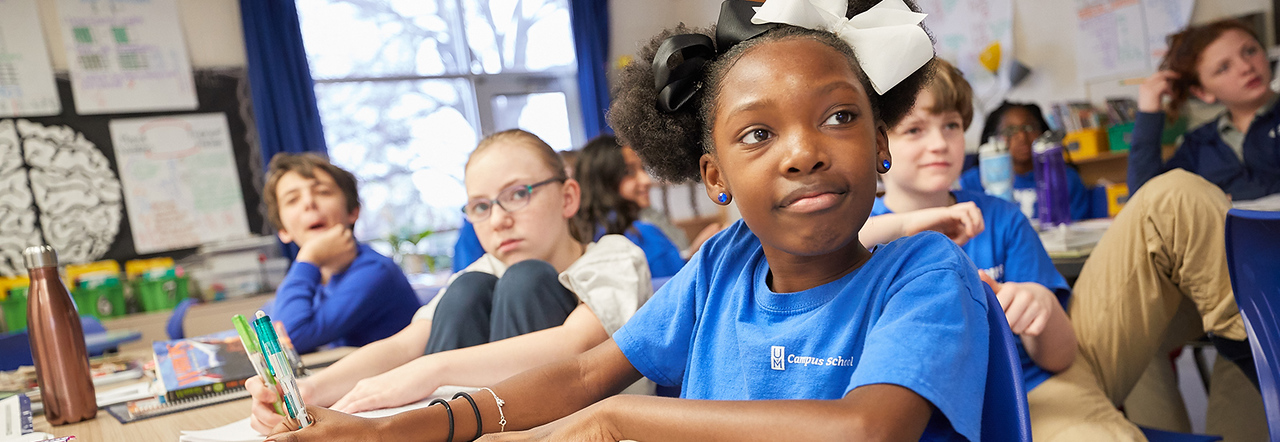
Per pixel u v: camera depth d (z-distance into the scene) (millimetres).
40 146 4141
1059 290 1190
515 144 1107
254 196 4578
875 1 641
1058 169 1960
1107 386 1164
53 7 4188
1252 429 1226
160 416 902
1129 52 3564
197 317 3895
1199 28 3252
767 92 521
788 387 586
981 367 492
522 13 5516
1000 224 1233
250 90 4578
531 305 961
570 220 1206
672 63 595
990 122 4059
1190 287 1107
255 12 4555
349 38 5004
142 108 4355
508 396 663
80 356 911
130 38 4340
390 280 1712
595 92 5492
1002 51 4027
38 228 4133
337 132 4957
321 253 1709
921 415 457
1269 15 3121
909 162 1327
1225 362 1285
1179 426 1599
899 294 530
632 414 524
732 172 549
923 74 636
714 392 651
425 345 1094
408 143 5156
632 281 968
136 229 4324
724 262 697
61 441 761
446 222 5246
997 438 538
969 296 519
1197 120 3303
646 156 734
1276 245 698
